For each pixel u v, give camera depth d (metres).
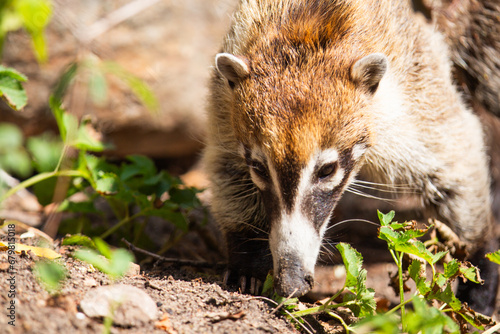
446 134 9.27
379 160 9.02
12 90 7.58
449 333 6.32
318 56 8.05
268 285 7.63
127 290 6.34
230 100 8.66
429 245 9.04
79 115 10.63
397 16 9.12
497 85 10.98
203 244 11.14
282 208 7.48
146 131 13.58
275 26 8.52
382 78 8.23
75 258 7.41
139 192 9.37
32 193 12.01
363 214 11.98
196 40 13.73
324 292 9.30
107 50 12.78
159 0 13.00
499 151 12.93
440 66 9.56
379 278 10.20
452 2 10.41
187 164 14.87
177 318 6.45
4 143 6.05
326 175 7.72
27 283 6.33
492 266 9.67
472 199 9.53
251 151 7.83
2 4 6.07
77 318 5.90
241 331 6.41
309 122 7.46
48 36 12.19
